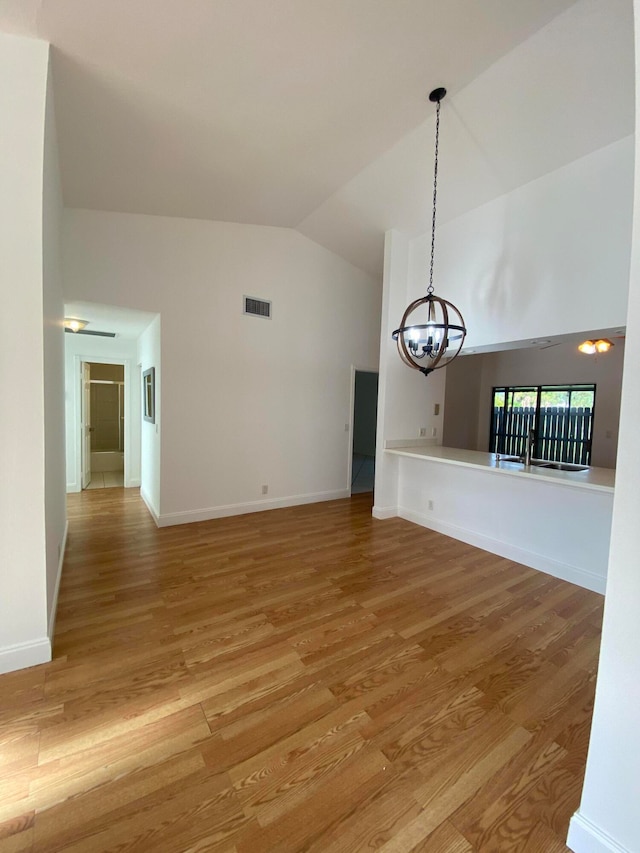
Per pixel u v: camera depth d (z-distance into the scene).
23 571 1.85
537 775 1.39
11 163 1.73
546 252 2.95
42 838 1.15
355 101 2.36
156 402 4.06
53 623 2.22
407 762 1.43
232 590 2.71
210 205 3.65
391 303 4.14
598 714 1.10
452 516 3.91
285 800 1.28
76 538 3.67
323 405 5.15
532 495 3.20
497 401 7.33
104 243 3.51
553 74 2.18
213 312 4.15
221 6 1.62
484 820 1.23
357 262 5.16
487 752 1.48
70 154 2.60
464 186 3.23
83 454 5.55
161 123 2.38
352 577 2.96
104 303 3.53
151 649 2.05
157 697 1.71
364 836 1.18
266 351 4.57
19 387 1.80
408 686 1.82
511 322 3.21
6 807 1.23
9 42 1.69
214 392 4.23
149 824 1.19
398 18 1.79
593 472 3.05
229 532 3.90
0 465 1.79
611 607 1.08
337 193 3.68
